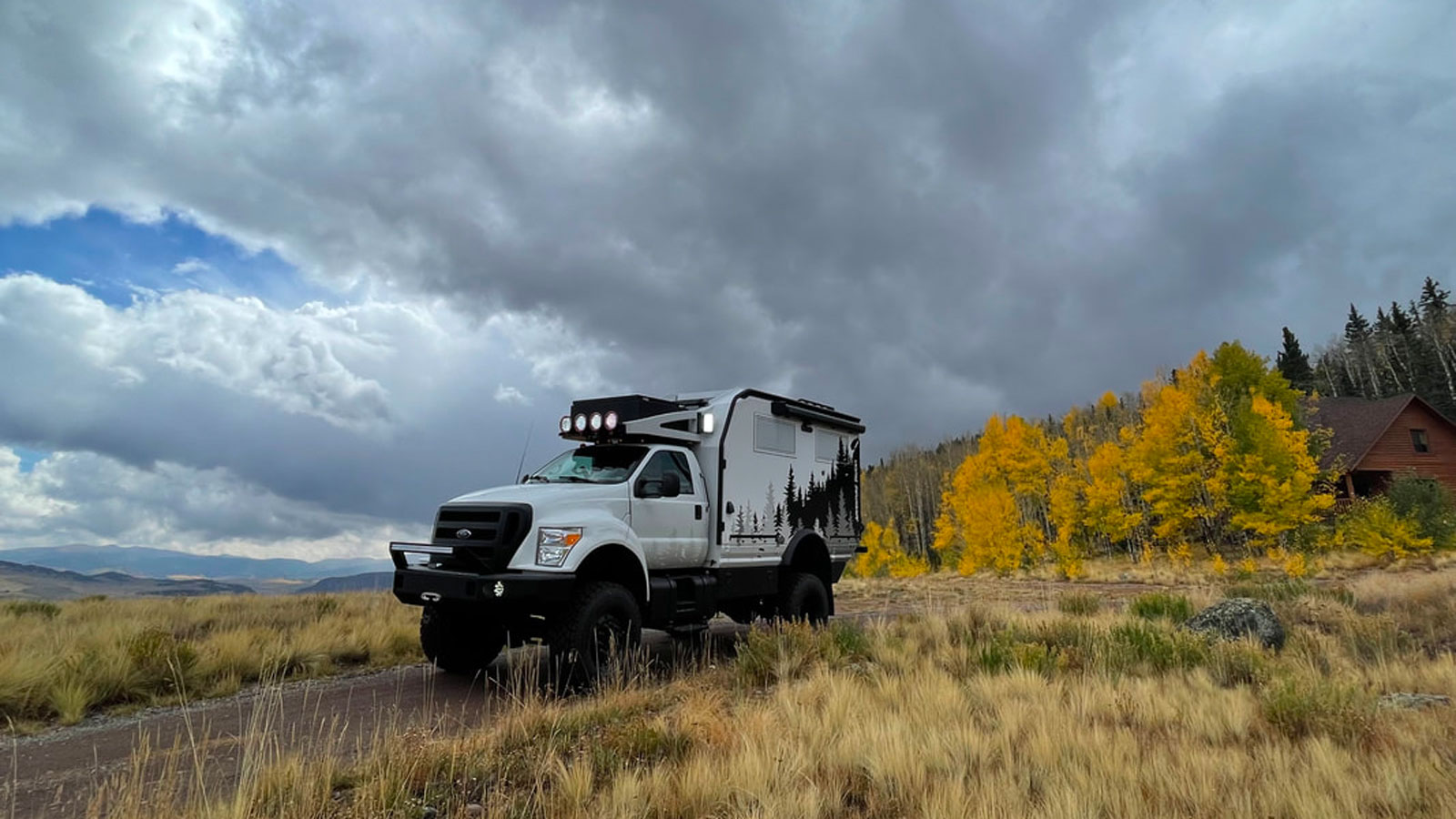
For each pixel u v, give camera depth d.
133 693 7.03
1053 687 5.97
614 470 8.12
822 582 10.44
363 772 4.20
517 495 7.20
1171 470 26.62
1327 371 69.81
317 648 8.75
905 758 4.11
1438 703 5.83
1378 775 3.85
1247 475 24.17
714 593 8.59
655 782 3.87
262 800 3.72
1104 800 3.51
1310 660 7.57
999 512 32.81
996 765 4.23
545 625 7.14
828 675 6.27
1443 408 58.47
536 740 4.86
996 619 9.80
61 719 6.31
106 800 4.23
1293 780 3.80
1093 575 29.77
